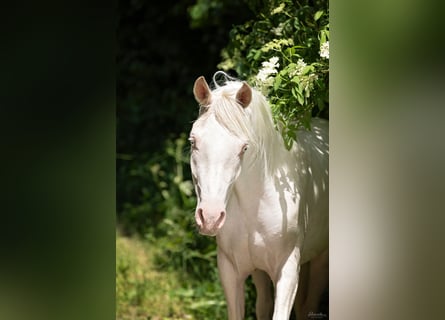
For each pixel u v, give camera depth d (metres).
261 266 5.70
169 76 14.25
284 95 5.66
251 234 5.54
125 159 13.35
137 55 14.39
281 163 5.61
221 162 4.86
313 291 6.95
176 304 8.50
